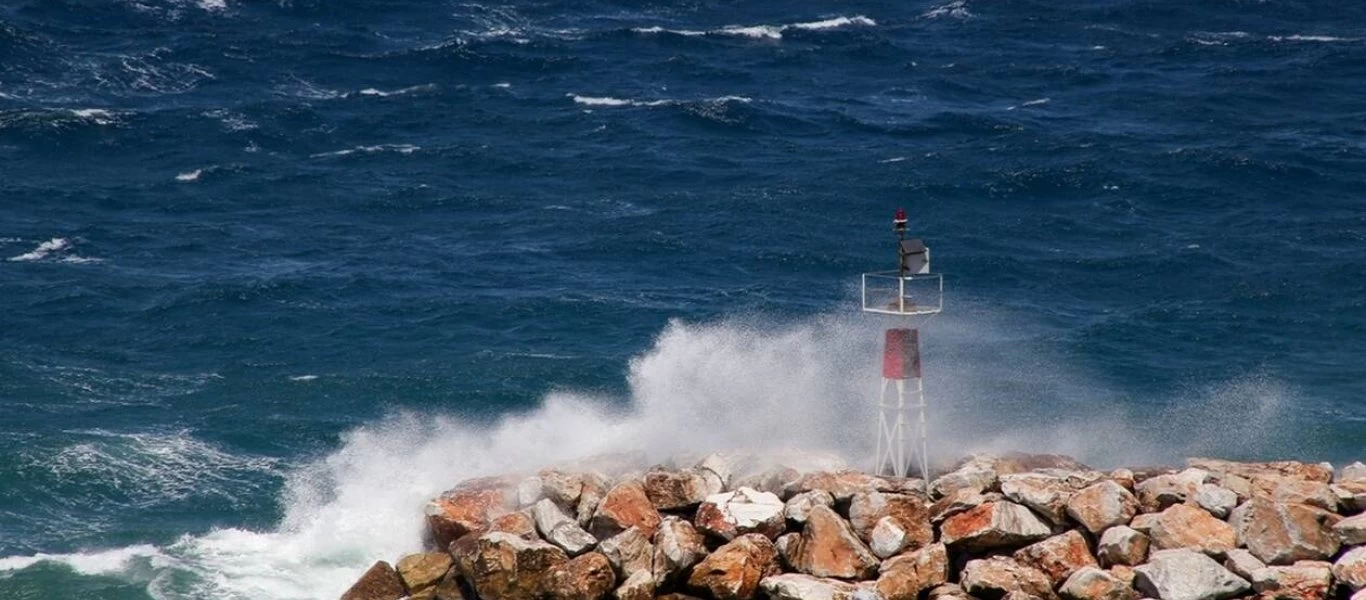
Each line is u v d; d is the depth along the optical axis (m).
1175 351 190.75
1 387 172.00
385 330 195.62
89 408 167.12
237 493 144.12
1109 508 111.94
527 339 192.75
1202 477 116.38
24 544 133.50
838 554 110.69
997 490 116.38
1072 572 108.19
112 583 126.00
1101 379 179.75
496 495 121.00
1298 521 110.31
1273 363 186.50
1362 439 162.00
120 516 139.38
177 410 167.00
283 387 174.38
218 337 191.88
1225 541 110.25
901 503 113.56
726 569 110.25
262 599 122.50
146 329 194.88
